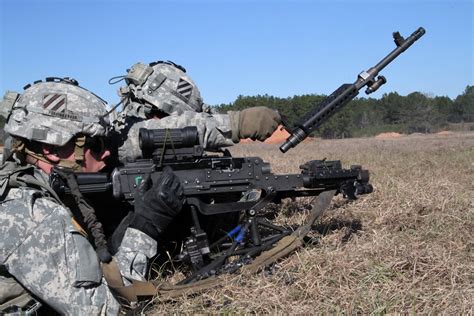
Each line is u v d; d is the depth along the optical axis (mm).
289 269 4051
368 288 3703
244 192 4441
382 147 22688
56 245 3119
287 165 11234
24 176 3295
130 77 4758
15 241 3100
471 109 70188
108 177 3662
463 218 5266
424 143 26281
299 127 4203
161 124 4070
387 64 4332
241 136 4215
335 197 6234
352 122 61875
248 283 3850
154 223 3377
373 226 5145
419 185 6754
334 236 4875
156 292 3486
